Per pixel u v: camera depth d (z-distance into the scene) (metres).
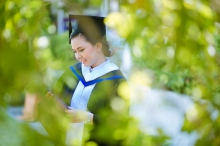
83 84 2.18
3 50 1.31
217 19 1.47
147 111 1.61
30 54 1.31
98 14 1.68
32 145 1.28
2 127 1.28
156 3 1.42
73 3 1.65
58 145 1.35
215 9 1.48
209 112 1.54
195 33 1.41
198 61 1.46
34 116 1.32
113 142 1.58
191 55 1.43
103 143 1.60
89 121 1.69
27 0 1.61
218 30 1.50
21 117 1.30
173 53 1.40
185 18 1.41
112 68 2.17
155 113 1.61
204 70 1.50
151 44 1.39
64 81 1.86
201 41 1.43
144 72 1.51
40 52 1.35
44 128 1.34
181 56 1.41
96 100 2.00
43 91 1.31
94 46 2.22
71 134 1.49
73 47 2.16
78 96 2.14
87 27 1.98
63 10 1.67
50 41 1.46
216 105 1.55
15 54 1.30
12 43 1.35
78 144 1.49
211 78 1.53
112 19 1.42
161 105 1.60
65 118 1.43
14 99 1.29
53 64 1.39
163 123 1.62
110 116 1.61
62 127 1.39
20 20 1.54
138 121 1.59
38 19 1.54
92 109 1.98
